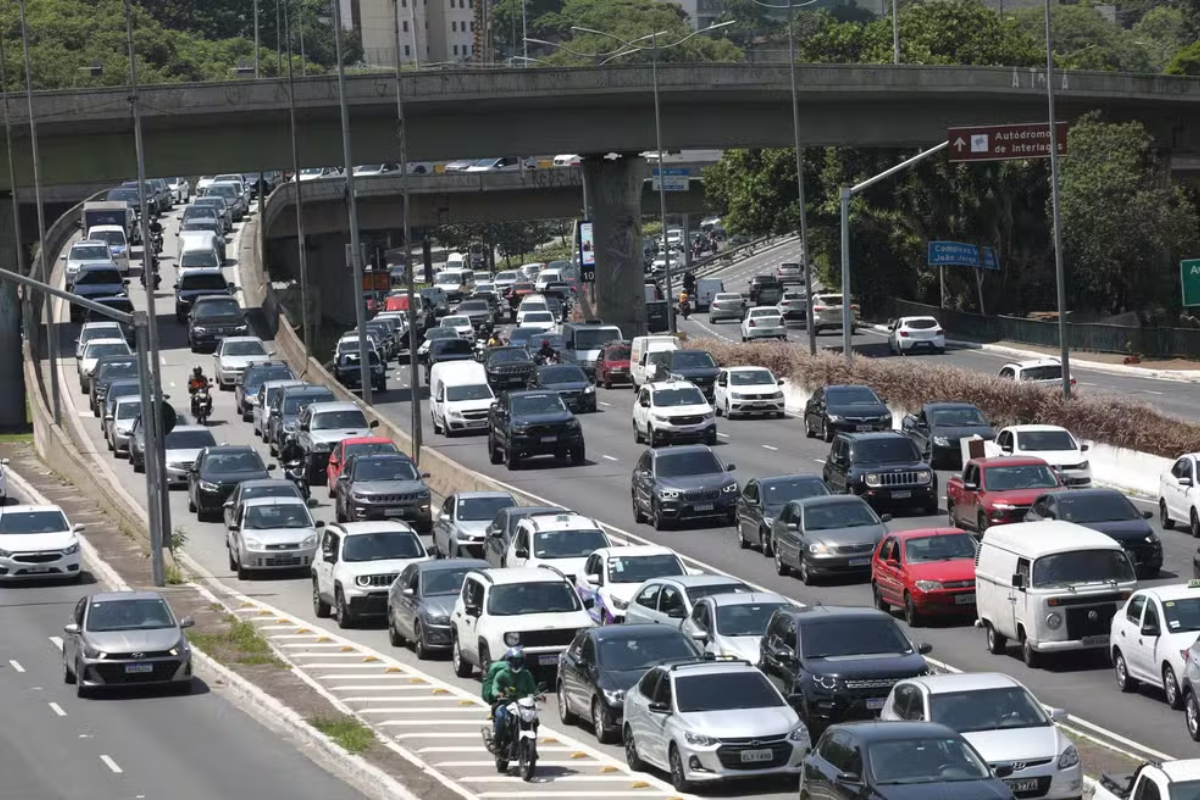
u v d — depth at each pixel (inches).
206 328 7327.8
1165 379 6363.2
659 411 4945.9
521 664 2079.2
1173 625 2215.8
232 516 3895.2
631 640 2301.9
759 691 2014.0
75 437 5772.6
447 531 3565.5
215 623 3253.0
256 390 5836.6
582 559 3085.6
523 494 4335.6
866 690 2110.0
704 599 2460.6
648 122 7583.7
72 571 3826.3
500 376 6136.8
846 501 3233.3
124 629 2751.0
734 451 4800.7
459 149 7440.9
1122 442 4050.2
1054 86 7736.2
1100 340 7298.2
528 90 7155.5
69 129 6948.8
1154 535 2974.9
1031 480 3363.7
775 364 5994.1
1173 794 1445.6
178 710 2586.1
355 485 4082.2
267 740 2347.4
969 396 4717.0
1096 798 1599.4
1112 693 2314.2
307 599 3518.7
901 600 2829.7
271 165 7303.2
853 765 1658.5
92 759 2265.0
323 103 6978.4
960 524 3452.3
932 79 7554.1
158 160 7145.7
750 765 1931.6
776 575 3260.3
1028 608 2444.6
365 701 2539.4
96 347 6737.2
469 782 2025.1
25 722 2534.5
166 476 4065.0
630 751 2094.0
